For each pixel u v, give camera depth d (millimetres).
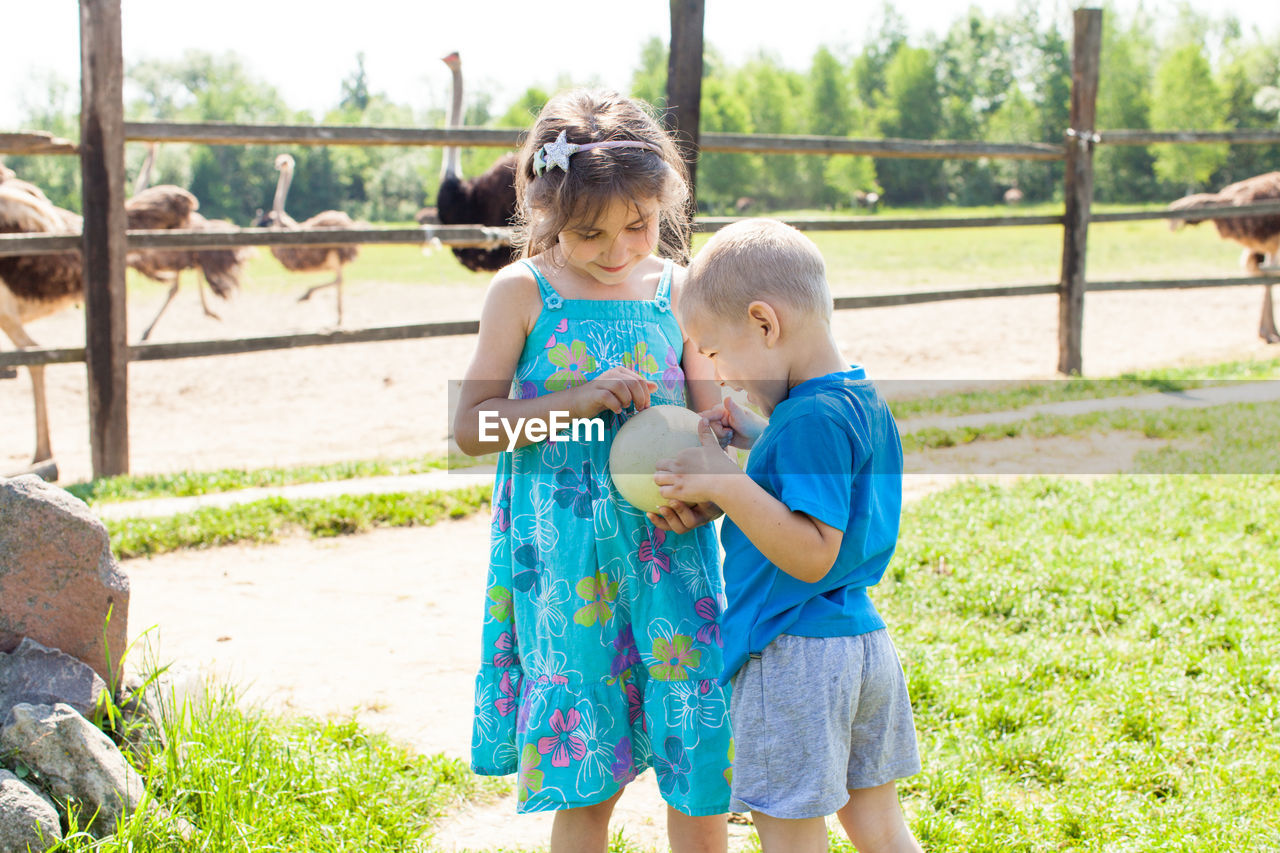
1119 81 64812
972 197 70438
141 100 86688
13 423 9305
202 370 11016
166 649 3947
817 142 8539
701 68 7277
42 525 2652
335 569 4930
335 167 63094
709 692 2223
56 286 7535
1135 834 2639
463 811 2877
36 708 2438
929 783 2885
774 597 2031
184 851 2398
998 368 10320
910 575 4438
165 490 6094
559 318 2273
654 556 2238
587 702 2197
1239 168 58469
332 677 3729
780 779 2000
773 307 2008
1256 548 4750
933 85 83312
